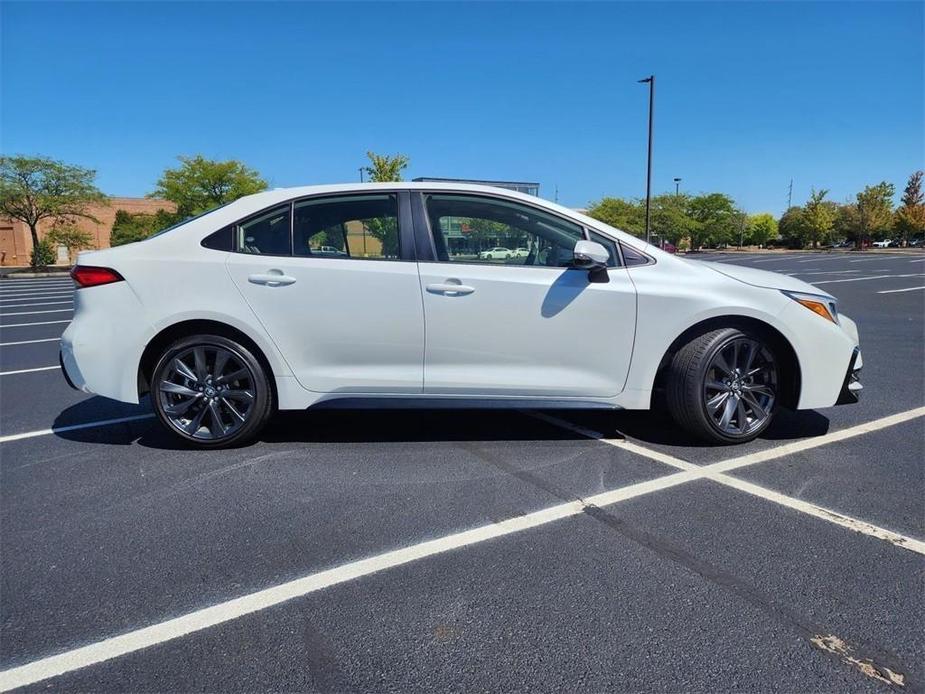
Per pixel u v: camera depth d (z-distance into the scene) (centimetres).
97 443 434
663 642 218
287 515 319
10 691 200
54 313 1416
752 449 403
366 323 387
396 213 394
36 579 264
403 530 302
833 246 7625
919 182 7644
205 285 387
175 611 241
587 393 394
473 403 398
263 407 402
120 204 5178
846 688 196
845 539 286
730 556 273
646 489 343
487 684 200
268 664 211
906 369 643
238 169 3684
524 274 388
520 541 289
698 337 391
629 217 5419
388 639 222
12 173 3606
